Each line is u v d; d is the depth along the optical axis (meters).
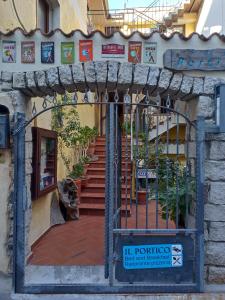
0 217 4.44
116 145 4.52
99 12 14.84
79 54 4.41
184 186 4.83
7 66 4.45
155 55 4.41
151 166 6.61
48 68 4.41
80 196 8.44
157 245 4.07
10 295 3.97
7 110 4.42
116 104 4.40
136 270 4.07
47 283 4.11
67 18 9.23
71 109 8.60
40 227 6.16
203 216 4.02
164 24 12.23
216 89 4.23
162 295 3.96
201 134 3.99
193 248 4.07
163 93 4.64
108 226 4.14
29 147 4.93
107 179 4.17
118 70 4.30
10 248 4.45
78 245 5.83
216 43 4.38
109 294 3.98
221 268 4.30
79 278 4.37
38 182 5.52
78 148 9.95
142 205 9.02
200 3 10.73
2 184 4.45
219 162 4.29
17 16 5.53
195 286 4.01
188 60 4.32
